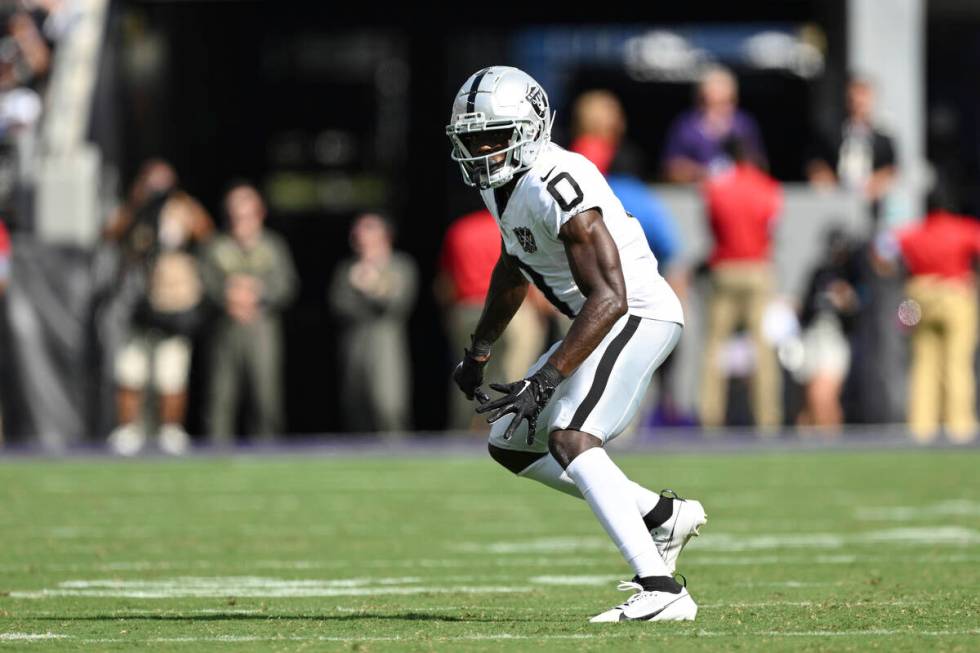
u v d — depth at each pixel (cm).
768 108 7644
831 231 4925
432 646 1536
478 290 4506
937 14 6700
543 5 7444
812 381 4928
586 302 1650
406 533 2792
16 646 1566
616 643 1543
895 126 5741
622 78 7738
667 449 4447
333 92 8600
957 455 4331
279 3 7425
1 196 5200
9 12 5594
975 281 4738
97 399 4797
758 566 2319
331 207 8300
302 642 1579
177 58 6706
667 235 4219
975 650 1505
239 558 2447
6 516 3050
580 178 1683
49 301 4747
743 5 7312
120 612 1848
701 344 5019
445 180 8031
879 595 1973
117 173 5769
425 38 7988
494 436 1825
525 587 2111
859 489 3522
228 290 4750
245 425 5775
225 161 7512
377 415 4938
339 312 4944
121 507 3212
